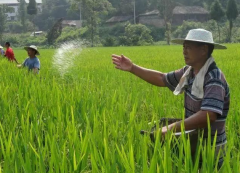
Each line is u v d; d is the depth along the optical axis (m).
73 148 4.15
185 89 4.50
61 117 5.73
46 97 7.35
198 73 4.27
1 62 16.70
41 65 17.91
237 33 88.94
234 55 26.69
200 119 4.11
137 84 10.67
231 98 7.72
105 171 3.51
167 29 90.12
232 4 84.00
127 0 112.06
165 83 5.03
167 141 3.74
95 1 90.06
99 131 4.99
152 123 4.81
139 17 105.81
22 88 8.36
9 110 6.25
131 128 4.89
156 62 22.34
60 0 134.25
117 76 13.19
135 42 86.81
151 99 7.66
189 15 103.69
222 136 4.40
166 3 90.88
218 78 4.15
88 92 7.74
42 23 127.62
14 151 3.88
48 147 4.62
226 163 3.46
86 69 16.36
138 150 4.18
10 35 114.88
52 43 86.94
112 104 6.59
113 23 108.25
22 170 3.81
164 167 3.39
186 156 3.62
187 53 4.32
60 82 10.75
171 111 6.81
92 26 89.12
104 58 27.17
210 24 95.56
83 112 6.10
